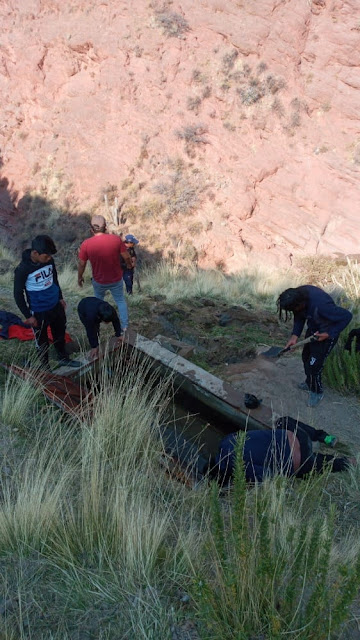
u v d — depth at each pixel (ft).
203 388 16.60
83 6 81.51
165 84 74.79
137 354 18.29
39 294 16.07
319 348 16.35
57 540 10.28
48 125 84.07
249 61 70.38
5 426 13.64
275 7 67.41
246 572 9.04
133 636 8.72
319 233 64.44
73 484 12.03
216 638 8.52
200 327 24.80
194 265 64.59
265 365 19.61
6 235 85.10
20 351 17.79
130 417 13.89
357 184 63.52
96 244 18.95
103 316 16.65
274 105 68.08
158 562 10.18
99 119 79.20
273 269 53.26
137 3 76.38
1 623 8.61
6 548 10.12
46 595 9.27
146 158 74.84
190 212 69.36
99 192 76.33
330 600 8.84
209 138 71.26
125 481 11.85
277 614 8.62
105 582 9.58
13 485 11.63
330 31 65.10
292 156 67.15
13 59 87.56
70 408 14.14
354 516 12.17
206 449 15.34
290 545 9.74
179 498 12.09
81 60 82.28
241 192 67.97
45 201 81.61
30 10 85.87
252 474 12.41
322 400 17.70
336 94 65.67
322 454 13.44
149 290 33.24
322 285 41.78
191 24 73.36
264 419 15.52
